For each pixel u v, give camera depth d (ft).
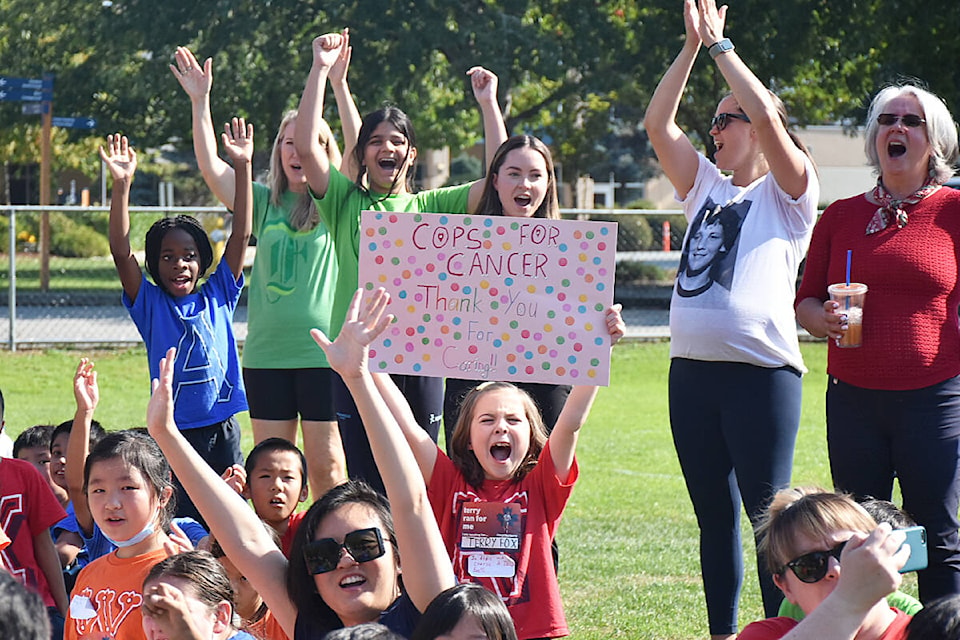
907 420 24.50
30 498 26.68
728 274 25.58
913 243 24.67
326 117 144.25
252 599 25.27
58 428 31.81
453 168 227.81
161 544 24.30
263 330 34.86
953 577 24.29
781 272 25.62
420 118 157.17
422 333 23.54
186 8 138.51
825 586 18.11
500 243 23.38
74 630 23.99
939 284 24.56
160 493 24.47
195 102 34.19
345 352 18.45
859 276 24.98
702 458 26.08
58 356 86.99
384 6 132.16
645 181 221.05
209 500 19.90
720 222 26.03
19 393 75.15
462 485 23.99
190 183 226.58
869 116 25.58
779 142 25.13
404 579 18.63
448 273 23.50
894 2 123.34
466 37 134.51
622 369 90.84
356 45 134.51
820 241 26.30
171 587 19.61
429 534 18.57
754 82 25.35
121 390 76.95
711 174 26.84
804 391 81.25
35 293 116.98
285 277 34.63
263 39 139.64
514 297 23.38
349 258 30.68
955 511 24.50
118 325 100.27
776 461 25.35
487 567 23.34
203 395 32.60
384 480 18.58
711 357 25.62
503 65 134.72
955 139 25.21
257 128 144.15
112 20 141.28
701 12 25.89
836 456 25.48
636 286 122.62
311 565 19.26
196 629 19.56
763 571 25.61
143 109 156.66
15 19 159.84
